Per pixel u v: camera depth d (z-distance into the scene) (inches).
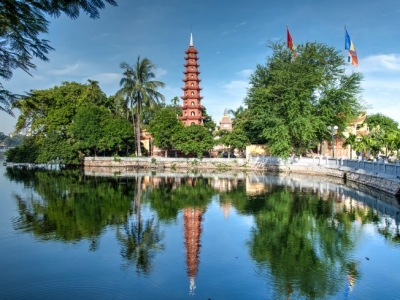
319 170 2053.4
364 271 574.6
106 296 484.4
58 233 784.3
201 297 484.7
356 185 1540.4
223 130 2847.0
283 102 2030.0
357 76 2169.0
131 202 1190.3
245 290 507.2
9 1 297.4
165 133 2605.8
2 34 318.0
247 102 2413.9
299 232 802.8
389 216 944.3
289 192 1381.6
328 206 1085.8
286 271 575.8
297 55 2257.6
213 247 697.0
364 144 1815.9
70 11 318.7
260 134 2269.9
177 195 1346.0
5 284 519.2
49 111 2797.7
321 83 2101.4
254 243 724.0
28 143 2910.9
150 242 728.3
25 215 960.3
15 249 671.1
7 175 2140.7
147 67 2596.0
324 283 529.0
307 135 2004.2
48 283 523.5
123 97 2566.4
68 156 2657.5
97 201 1202.6
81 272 565.3
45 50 345.1
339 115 2260.1
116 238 753.6
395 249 677.3
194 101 3208.7
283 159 2284.7
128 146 2901.1
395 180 1197.1
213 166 2546.8
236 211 1039.0
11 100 351.3
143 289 507.2
